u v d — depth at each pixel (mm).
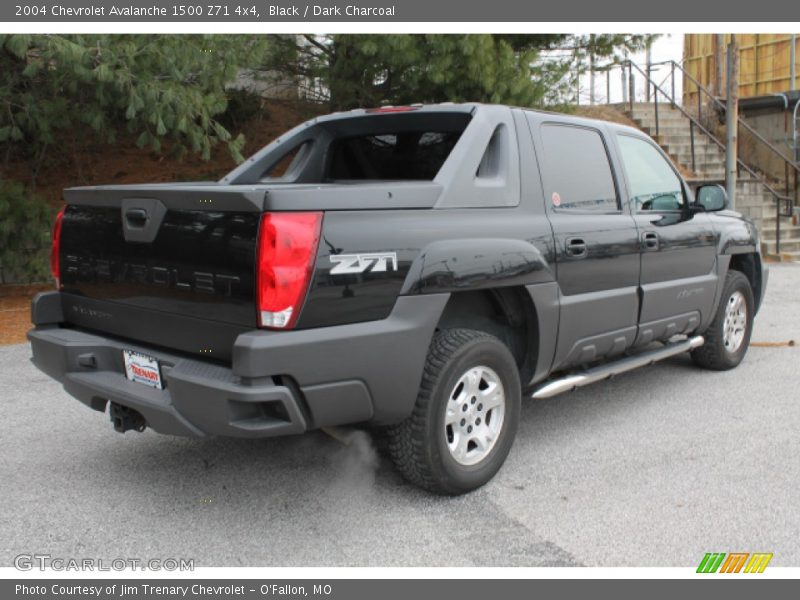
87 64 7207
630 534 3449
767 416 5121
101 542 3395
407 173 4793
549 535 3445
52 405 5359
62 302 4090
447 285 3533
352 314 3230
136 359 3576
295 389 3111
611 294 4598
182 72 7719
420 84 10102
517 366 4305
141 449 4508
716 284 5754
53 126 9117
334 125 4949
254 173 4953
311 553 3299
